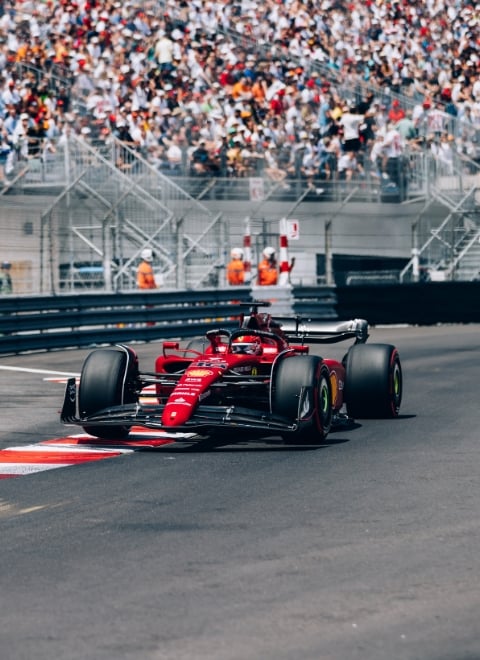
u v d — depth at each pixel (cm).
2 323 2891
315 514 1077
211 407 1427
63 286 3419
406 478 1266
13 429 1711
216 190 3909
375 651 693
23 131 4003
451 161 4581
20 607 787
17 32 4544
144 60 4747
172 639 715
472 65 6269
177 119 4466
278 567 885
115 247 3356
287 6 5678
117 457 1433
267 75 4966
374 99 5269
